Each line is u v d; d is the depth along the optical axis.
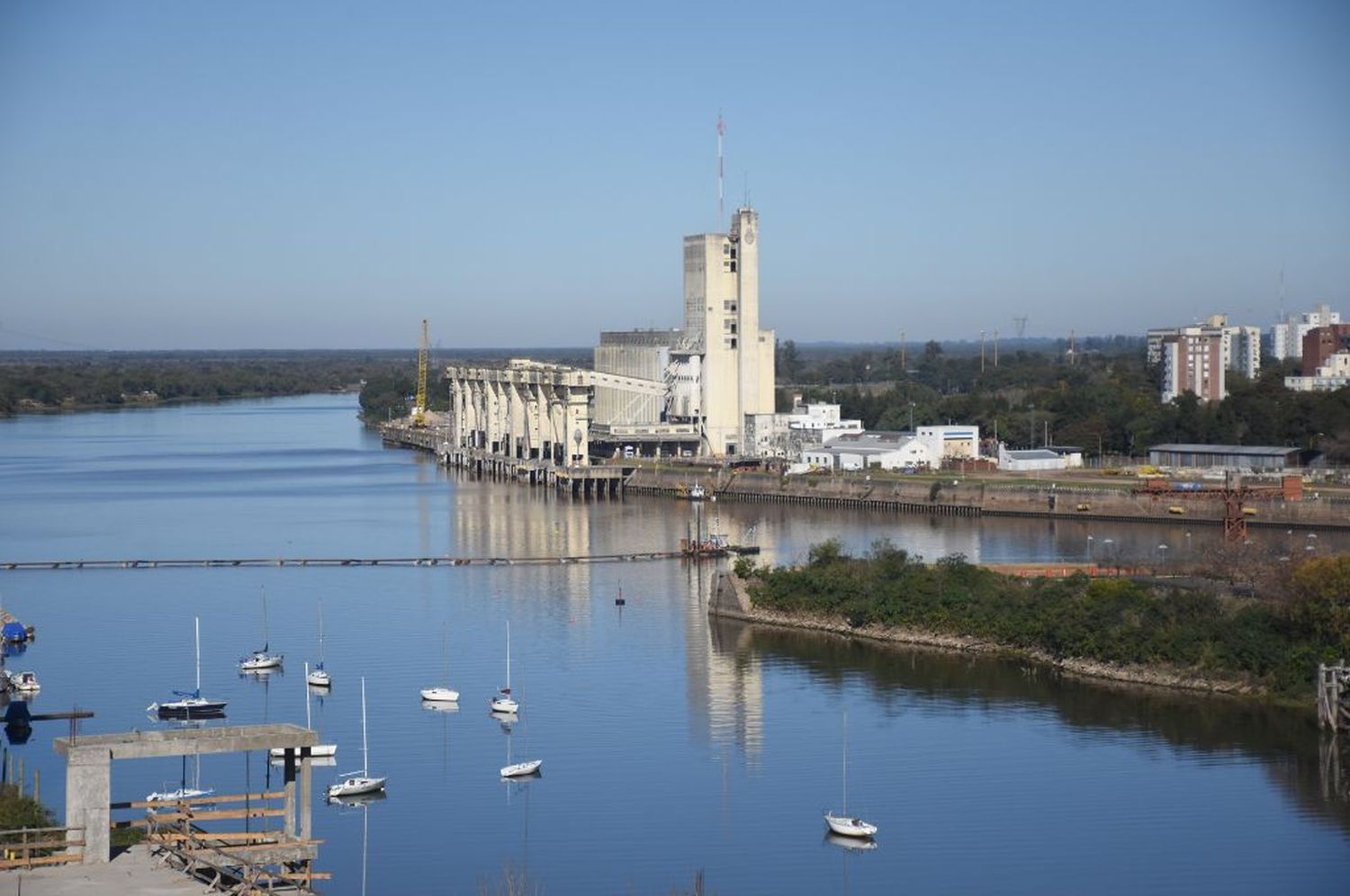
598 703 184.12
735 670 198.75
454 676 198.75
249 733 103.88
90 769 99.88
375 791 152.75
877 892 128.50
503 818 145.62
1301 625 185.62
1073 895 127.69
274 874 99.75
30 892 93.69
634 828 142.75
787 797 150.50
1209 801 148.00
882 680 192.38
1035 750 163.25
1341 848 136.62
